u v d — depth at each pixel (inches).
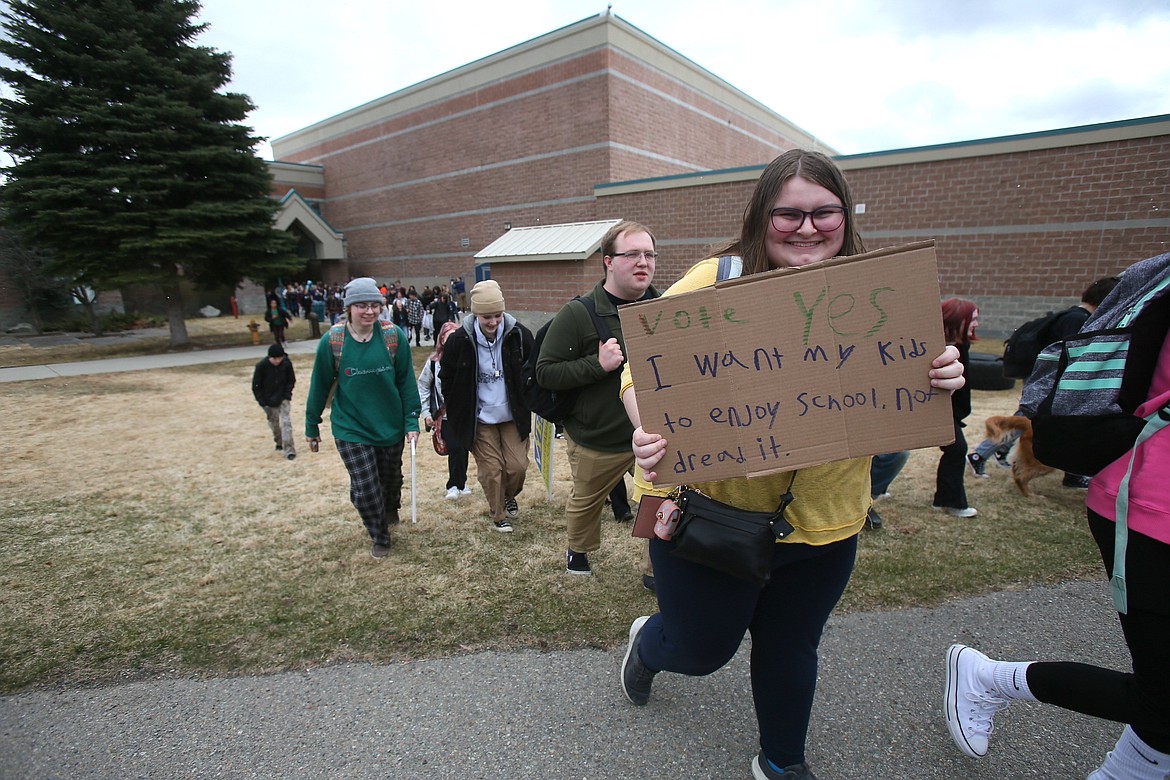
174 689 93.4
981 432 235.0
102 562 139.8
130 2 602.5
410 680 94.3
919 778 73.6
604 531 152.8
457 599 119.5
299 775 76.2
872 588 118.3
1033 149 366.9
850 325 53.6
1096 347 56.3
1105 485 56.3
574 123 786.8
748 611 62.4
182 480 204.2
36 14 561.3
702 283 61.4
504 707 87.6
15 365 514.9
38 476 209.2
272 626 111.0
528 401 123.2
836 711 85.1
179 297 637.9
